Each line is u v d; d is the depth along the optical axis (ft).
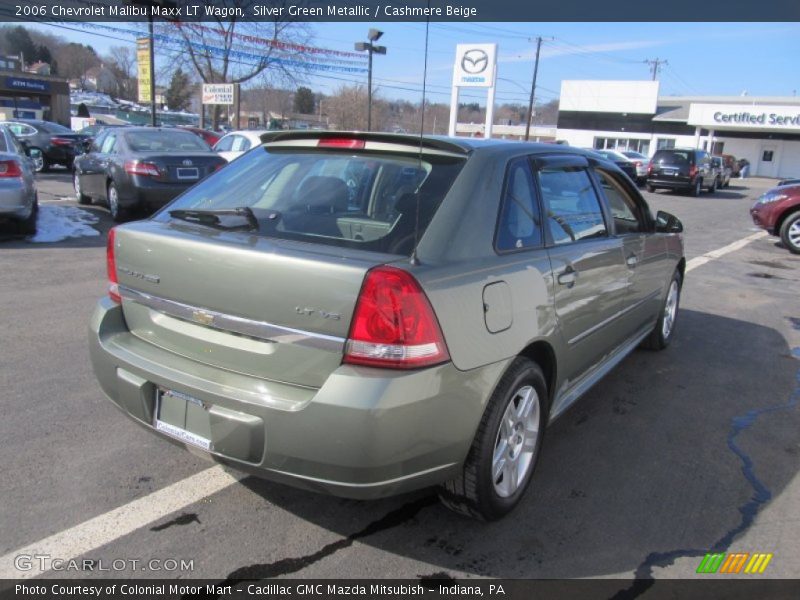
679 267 18.49
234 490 10.16
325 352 7.77
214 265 8.48
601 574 8.66
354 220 8.96
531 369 9.60
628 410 14.24
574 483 10.98
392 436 7.56
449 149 9.72
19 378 13.98
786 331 21.17
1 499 9.57
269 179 10.40
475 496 8.98
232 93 93.81
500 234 9.52
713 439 12.96
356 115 143.43
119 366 9.36
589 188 12.77
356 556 8.79
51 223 34.37
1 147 31.01
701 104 152.05
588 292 11.60
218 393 8.23
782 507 10.52
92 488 10.00
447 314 7.98
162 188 33.94
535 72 155.33
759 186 115.85
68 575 8.16
